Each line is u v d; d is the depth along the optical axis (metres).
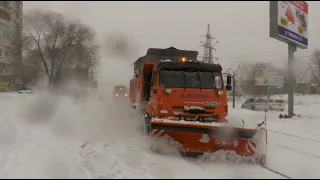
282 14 19.06
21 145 8.69
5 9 47.22
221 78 9.89
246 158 7.74
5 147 8.36
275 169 7.32
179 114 9.25
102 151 8.20
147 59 14.42
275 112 27.75
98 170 6.47
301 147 10.46
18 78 50.62
